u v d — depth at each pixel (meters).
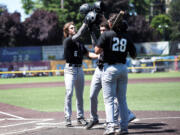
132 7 141.50
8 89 44.06
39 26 118.88
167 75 69.94
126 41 12.41
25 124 15.97
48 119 17.48
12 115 19.75
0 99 30.53
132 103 24.72
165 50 94.94
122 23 12.32
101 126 14.84
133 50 12.74
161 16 136.38
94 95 14.20
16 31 119.88
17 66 83.75
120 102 12.77
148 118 16.61
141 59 84.31
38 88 44.59
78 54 15.28
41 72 84.44
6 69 83.00
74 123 15.96
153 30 131.12
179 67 85.38
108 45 12.19
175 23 143.75
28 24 120.69
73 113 20.09
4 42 122.06
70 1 113.88
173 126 13.96
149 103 24.47
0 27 120.31
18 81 64.88
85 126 14.86
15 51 90.25
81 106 15.54
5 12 122.12
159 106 22.48
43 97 31.83
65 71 15.45
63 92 37.25
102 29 13.22
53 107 23.73
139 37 129.62
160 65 84.69
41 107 23.89
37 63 84.69
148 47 95.75
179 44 95.00
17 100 29.44
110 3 108.75
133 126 14.36
